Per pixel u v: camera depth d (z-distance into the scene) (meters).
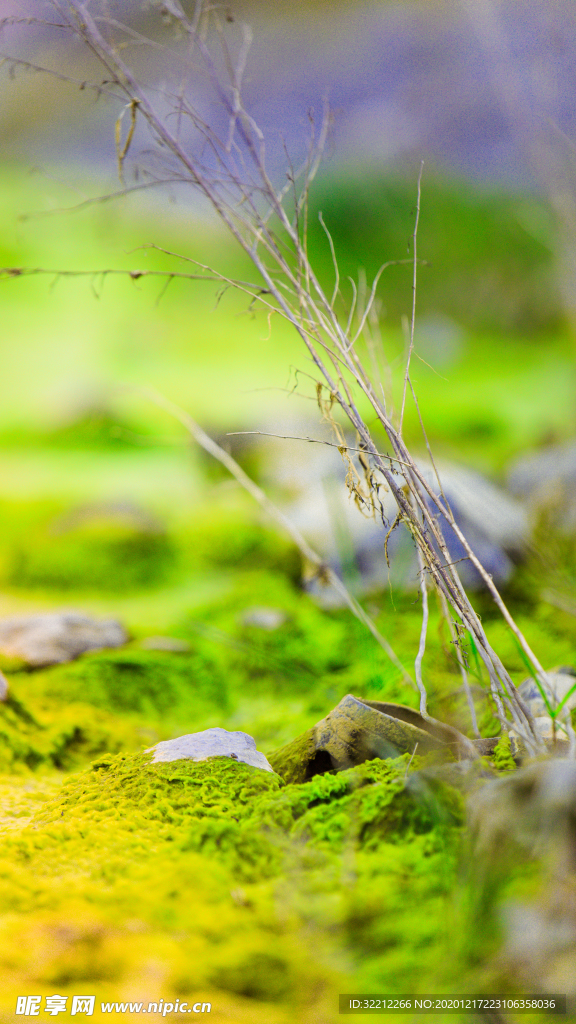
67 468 2.26
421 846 1.22
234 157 1.29
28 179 3.96
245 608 1.58
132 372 2.95
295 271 1.31
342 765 1.28
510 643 1.46
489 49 1.58
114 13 1.32
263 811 1.25
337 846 1.23
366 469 1.27
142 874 1.22
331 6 4.22
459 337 3.53
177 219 3.65
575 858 1.18
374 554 1.56
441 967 1.18
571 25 1.54
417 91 2.76
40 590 1.68
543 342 3.50
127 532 1.83
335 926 1.20
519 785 1.19
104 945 1.19
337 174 3.94
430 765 1.25
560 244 1.62
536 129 1.54
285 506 1.89
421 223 3.79
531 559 1.57
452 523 1.26
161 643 1.51
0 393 2.73
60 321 3.40
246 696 1.46
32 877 1.22
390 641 1.47
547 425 2.42
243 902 1.21
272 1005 1.17
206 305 3.64
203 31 1.30
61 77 1.28
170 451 2.42
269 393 2.69
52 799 1.29
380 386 1.33
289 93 3.77
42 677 1.44
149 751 1.30
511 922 1.18
